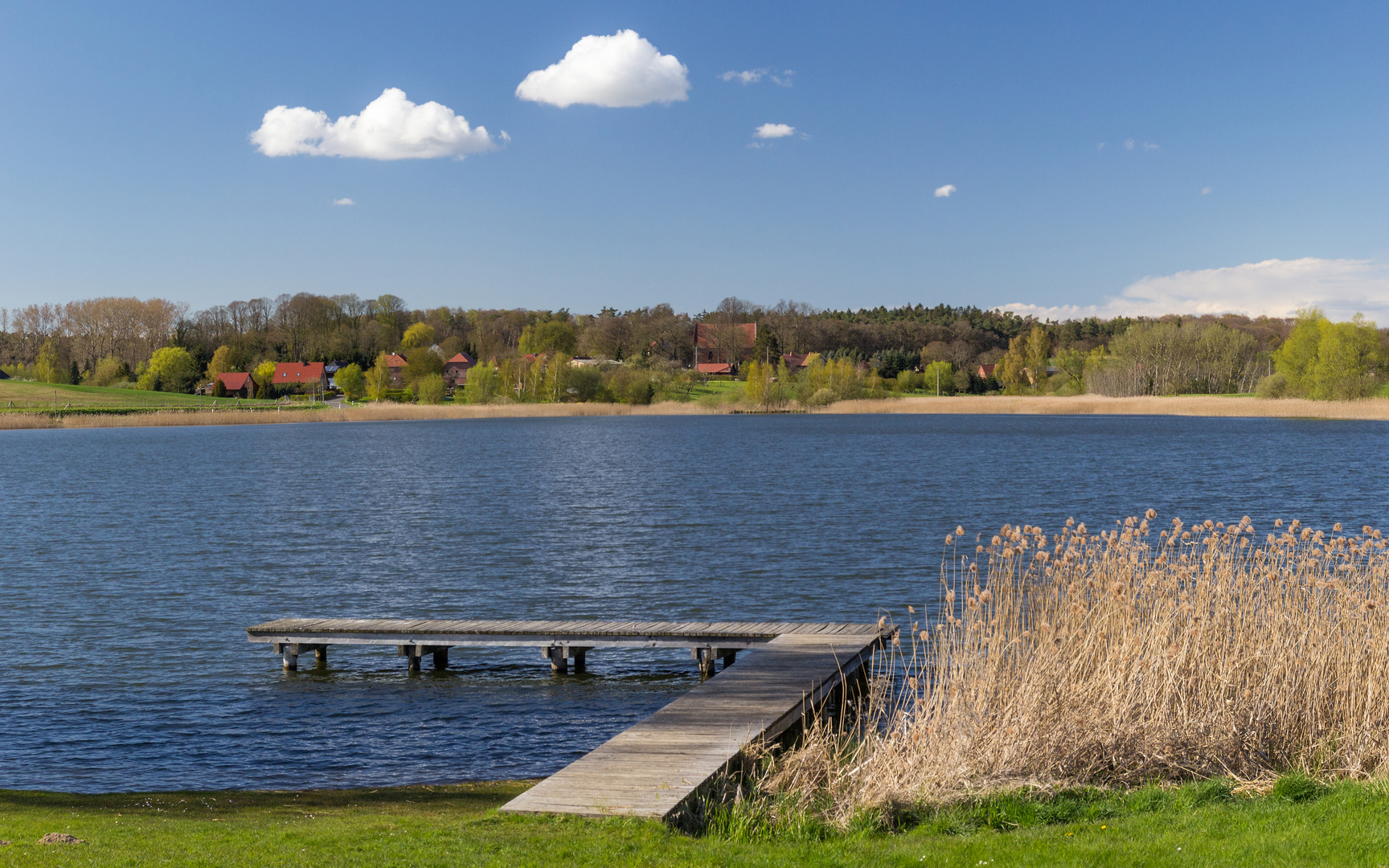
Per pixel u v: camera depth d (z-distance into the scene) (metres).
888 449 56.66
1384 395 92.19
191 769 10.56
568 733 11.82
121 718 12.30
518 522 29.16
